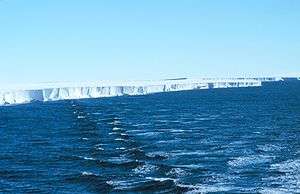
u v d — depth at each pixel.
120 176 48.91
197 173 49.16
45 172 53.69
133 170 52.09
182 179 46.41
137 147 71.38
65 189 44.75
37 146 79.62
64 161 61.28
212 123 112.69
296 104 186.62
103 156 63.47
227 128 98.75
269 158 57.28
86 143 80.31
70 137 92.00
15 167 58.09
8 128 123.12
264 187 42.25
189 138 81.88
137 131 97.75
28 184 47.59
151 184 44.25
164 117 140.00
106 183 45.62
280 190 41.06
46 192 43.88
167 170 50.97
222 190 41.38
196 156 60.50
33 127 122.56
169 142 76.62
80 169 54.62
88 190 43.88
